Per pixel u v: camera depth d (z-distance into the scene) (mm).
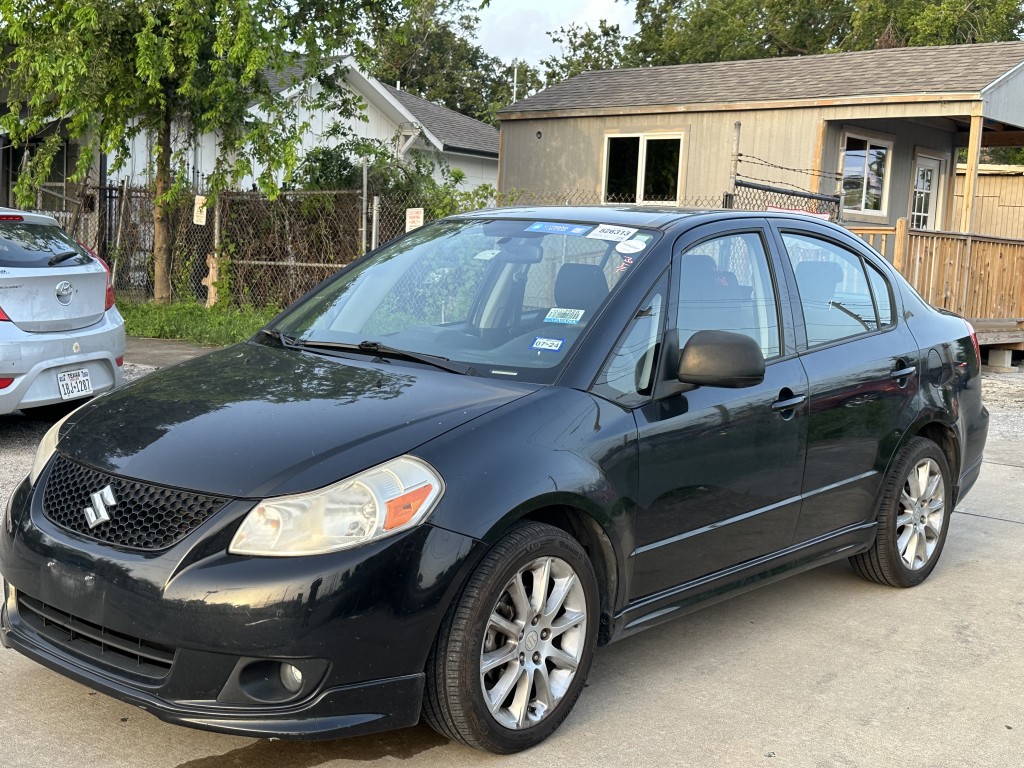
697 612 4719
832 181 16938
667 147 18188
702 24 41000
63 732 3338
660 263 3908
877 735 3539
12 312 6625
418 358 3748
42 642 3193
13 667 3811
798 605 4855
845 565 5547
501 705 3211
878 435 4719
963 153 21812
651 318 3795
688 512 3787
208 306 14758
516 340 3746
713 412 3846
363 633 2889
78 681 3045
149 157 17859
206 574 2848
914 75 16297
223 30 12742
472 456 3139
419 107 29344
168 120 14641
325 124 23844
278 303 14797
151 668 2959
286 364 3807
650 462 3600
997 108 15492
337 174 15586
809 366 4355
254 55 12625
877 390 4680
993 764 3365
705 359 3559
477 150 27219
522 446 3246
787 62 18891
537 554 3229
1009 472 7801
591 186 19000
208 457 3076
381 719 2955
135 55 13461
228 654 2834
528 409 3357
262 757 3223
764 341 4219
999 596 5066
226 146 14406
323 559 2863
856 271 4914
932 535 5219
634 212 4363
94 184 18391
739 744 3426
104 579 2967
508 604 3232
